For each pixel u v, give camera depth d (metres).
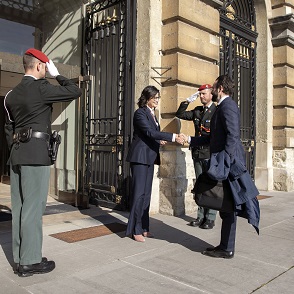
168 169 5.73
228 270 3.36
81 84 6.30
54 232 4.58
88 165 6.45
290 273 3.32
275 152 8.84
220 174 3.30
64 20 6.79
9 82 6.98
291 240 4.41
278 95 8.72
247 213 3.43
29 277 3.09
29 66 3.16
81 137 6.39
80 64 6.78
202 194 3.53
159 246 4.04
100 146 6.32
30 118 3.09
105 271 3.27
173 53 5.75
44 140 3.11
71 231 4.62
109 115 6.36
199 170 4.94
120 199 5.88
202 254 3.79
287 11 8.59
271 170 8.70
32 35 6.45
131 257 3.65
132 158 4.19
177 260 3.59
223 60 7.65
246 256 3.77
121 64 6.02
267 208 6.49
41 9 6.54
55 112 7.25
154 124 4.27
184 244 4.14
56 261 3.50
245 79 8.49
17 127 3.14
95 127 6.53
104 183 6.27
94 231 4.63
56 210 5.92
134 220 4.22
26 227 3.08
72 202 6.37
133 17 5.87
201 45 6.07
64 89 3.16
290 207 6.62
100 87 6.50
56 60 6.77
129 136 5.80
